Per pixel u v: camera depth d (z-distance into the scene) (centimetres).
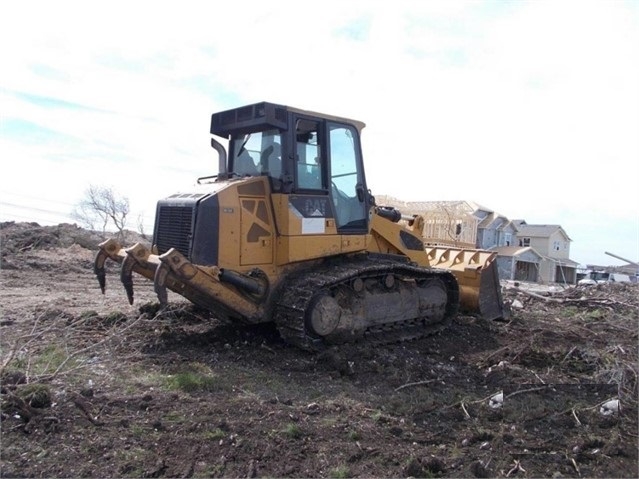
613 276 3138
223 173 736
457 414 497
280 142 679
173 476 357
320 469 378
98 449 381
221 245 630
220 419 442
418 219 888
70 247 1847
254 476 362
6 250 1686
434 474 384
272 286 671
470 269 933
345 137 743
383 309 743
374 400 522
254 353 645
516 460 414
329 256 717
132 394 489
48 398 441
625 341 832
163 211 684
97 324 740
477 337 824
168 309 801
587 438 459
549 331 872
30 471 346
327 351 635
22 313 836
